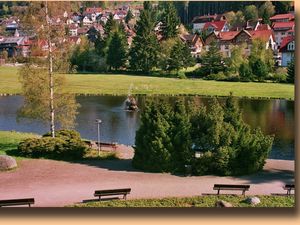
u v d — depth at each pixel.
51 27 23.44
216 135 18.86
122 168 19.66
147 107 20.05
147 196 15.33
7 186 16.70
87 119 34.91
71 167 19.66
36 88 23.41
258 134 19.72
